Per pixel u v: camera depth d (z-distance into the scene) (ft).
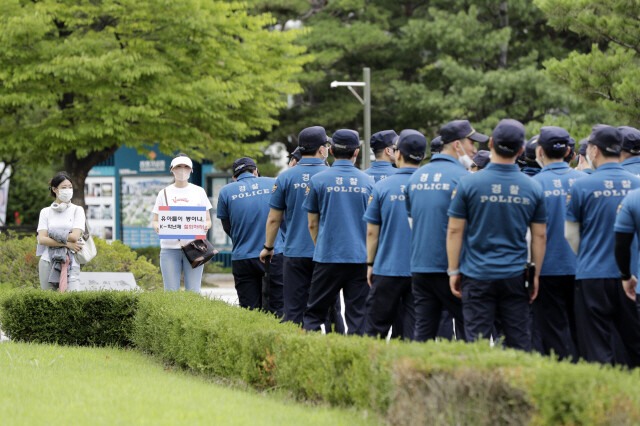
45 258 61.62
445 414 28.71
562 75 97.86
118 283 69.92
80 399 35.96
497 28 190.70
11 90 115.75
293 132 175.52
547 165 43.29
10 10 115.24
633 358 39.09
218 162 162.09
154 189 176.65
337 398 34.63
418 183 39.78
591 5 94.32
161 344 50.44
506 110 172.96
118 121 115.44
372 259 43.70
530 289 37.47
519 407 27.37
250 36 132.98
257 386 40.04
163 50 123.95
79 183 131.64
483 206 36.50
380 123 192.13
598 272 38.81
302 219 50.26
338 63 187.42
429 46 180.75
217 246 174.50
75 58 111.45
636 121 94.53
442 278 39.29
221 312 47.16
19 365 45.88
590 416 25.52
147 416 32.63
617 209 38.73
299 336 37.47
